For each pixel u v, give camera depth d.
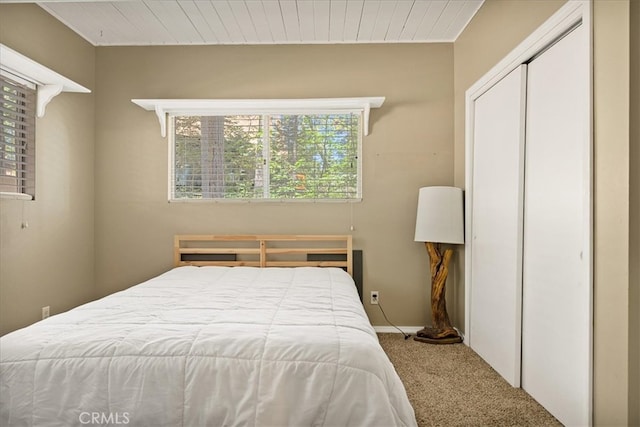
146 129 3.72
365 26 3.41
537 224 2.33
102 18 3.22
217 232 3.73
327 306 2.14
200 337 1.63
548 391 2.21
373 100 3.50
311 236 3.68
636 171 1.57
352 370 1.51
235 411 1.48
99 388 1.51
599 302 1.74
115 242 3.74
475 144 3.25
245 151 3.75
